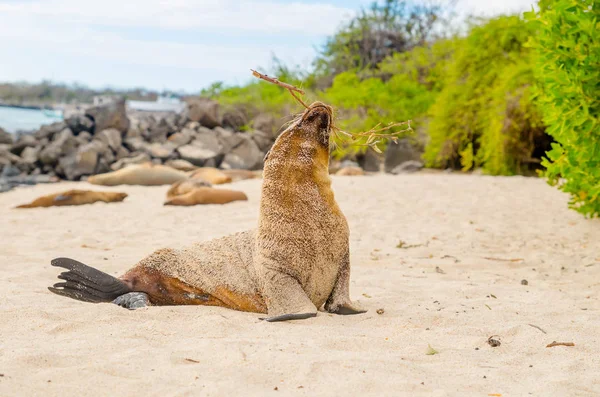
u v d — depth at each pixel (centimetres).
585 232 1181
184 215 1395
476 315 627
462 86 2845
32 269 801
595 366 480
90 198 1622
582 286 804
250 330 546
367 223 1284
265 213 604
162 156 3153
